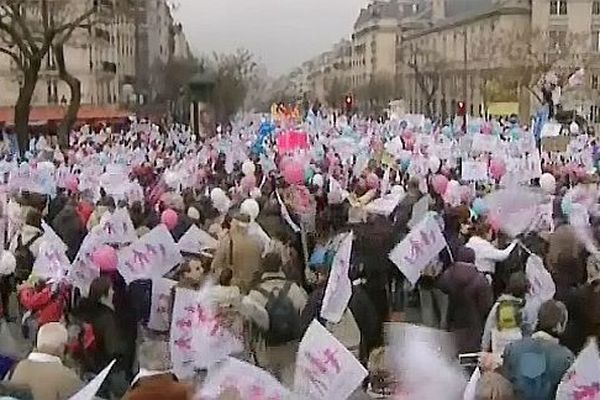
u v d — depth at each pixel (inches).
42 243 515.8
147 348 485.1
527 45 4315.9
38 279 495.2
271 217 642.8
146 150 1526.8
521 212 624.4
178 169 1063.0
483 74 4704.7
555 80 2997.0
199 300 418.0
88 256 493.4
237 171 1159.0
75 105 1745.8
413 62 5935.0
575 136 1699.1
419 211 684.1
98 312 457.1
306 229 751.1
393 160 1241.4
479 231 598.2
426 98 5570.9
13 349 441.1
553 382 346.3
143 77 5000.0
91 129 2546.8
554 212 724.0
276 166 1191.6
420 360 367.9
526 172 983.6
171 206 722.2
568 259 486.3
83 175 967.6
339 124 2095.2
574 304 423.2
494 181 996.6
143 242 500.7
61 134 1744.6
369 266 529.0
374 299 528.1
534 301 423.2
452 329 490.0
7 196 810.2
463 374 384.8
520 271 479.2
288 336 442.6
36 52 1660.9
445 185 840.9
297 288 462.3
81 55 3459.6
